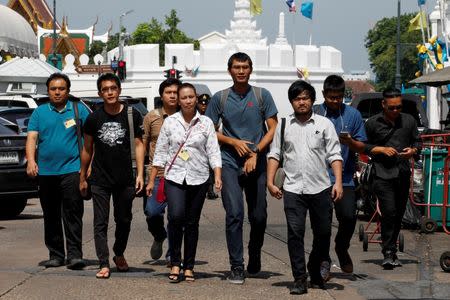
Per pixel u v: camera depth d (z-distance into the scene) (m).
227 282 11.52
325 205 10.80
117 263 12.24
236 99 11.55
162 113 13.33
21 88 52.34
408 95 22.25
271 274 12.17
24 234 16.47
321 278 11.08
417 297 10.62
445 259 12.51
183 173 11.41
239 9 94.44
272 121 11.54
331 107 11.79
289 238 10.76
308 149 10.77
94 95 40.06
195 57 76.56
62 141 12.52
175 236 11.45
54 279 11.60
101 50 121.94
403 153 12.96
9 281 11.43
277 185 10.82
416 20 46.34
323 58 79.06
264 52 76.31
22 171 18.75
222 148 11.53
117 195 12.03
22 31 96.50
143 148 12.11
